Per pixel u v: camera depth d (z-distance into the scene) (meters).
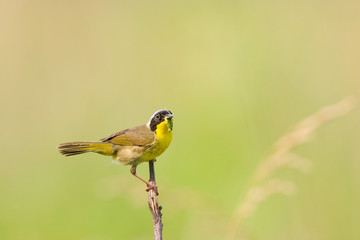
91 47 16.34
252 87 12.13
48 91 15.45
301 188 10.55
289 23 14.66
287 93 12.23
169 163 13.32
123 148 9.32
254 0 15.08
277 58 12.89
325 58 13.96
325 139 11.62
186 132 14.27
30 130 14.83
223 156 13.09
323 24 15.21
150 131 9.38
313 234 10.33
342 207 10.73
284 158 8.34
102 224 11.84
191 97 15.38
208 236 10.18
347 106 8.69
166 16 18.02
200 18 17.70
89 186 13.07
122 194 10.25
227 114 14.46
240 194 11.37
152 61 16.50
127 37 17.09
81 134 14.64
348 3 15.54
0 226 11.78
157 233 6.39
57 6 16.83
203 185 12.14
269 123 11.57
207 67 16.27
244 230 8.75
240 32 13.69
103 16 17.58
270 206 10.35
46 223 11.98
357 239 10.42
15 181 13.34
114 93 15.41
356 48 14.32
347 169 11.34
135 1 18.12
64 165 13.90
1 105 15.11
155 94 15.48
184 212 11.09
